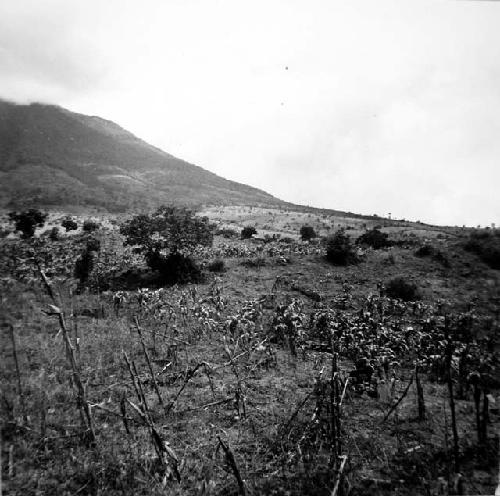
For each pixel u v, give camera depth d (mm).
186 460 6875
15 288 13492
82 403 6883
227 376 11258
